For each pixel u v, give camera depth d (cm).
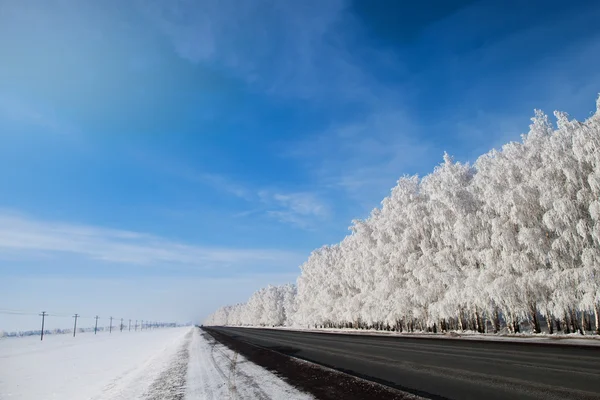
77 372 1574
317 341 2505
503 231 2236
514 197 2194
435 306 2727
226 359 1697
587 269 1792
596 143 1850
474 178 2888
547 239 2112
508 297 2144
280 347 2169
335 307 5250
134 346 3653
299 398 704
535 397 576
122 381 1215
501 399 577
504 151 2555
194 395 841
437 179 3294
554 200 1980
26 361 2253
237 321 17750
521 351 1211
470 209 2753
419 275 2983
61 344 4581
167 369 1484
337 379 888
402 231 3569
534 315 2134
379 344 1912
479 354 1192
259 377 1035
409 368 977
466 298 2502
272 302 11288
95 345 4072
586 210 1950
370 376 889
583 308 1822
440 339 2039
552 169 2084
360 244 4434
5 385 1230
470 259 2600
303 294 7262
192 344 3300
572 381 673
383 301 3459
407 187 3791
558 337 1675
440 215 2838
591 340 1443
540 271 2047
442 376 821
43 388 1145
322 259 6556
